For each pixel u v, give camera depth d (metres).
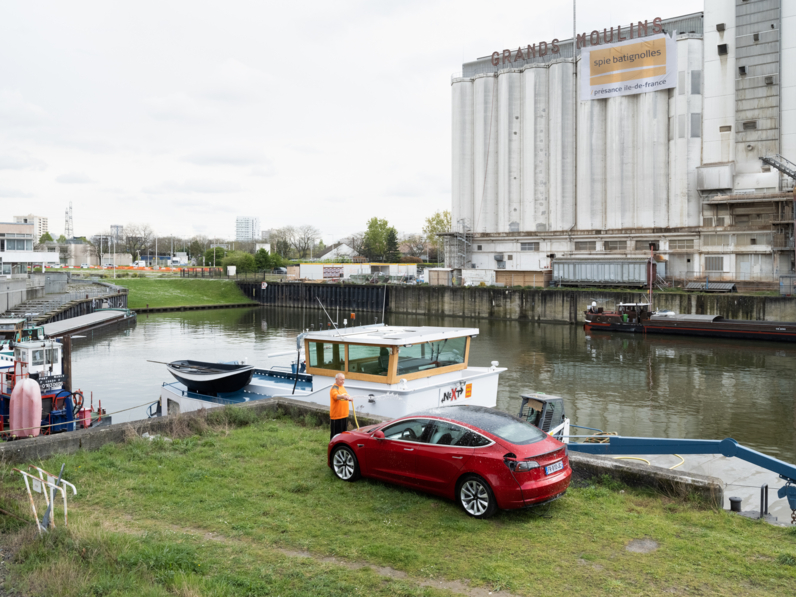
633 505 11.41
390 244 165.50
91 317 77.00
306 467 13.42
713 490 11.43
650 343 61.25
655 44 83.62
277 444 15.24
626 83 86.25
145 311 103.19
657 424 31.45
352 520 10.53
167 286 121.81
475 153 102.38
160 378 43.28
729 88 78.75
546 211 96.06
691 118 81.44
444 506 11.10
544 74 95.00
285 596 7.80
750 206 76.75
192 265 188.12
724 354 53.81
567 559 9.10
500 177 99.94
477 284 93.69
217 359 52.03
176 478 12.64
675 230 82.56
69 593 7.72
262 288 120.44
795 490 12.18
